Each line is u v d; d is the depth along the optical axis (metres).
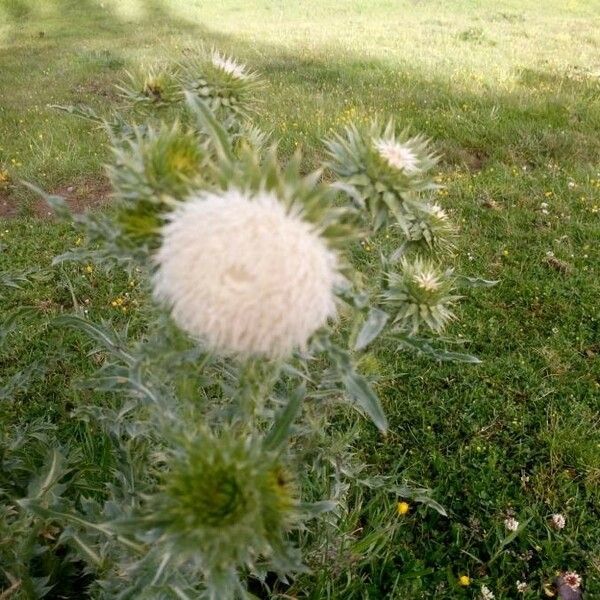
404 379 0.49
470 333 0.55
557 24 1.98
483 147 0.91
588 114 1.01
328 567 0.33
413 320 0.27
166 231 0.17
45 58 1.58
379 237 0.38
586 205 0.74
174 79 0.29
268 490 0.18
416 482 0.40
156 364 0.20
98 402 0.42
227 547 0.17
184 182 0.18
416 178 0.23
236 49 1.54
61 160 0.85
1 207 0.77
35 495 0.29
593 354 0.52
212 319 0.16
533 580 0.36
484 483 0.41
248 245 0.16
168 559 0.19
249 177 0.18
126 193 0.19
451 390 0.48
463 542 0.38
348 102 1.04
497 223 0.71
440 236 0.30
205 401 0.26
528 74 1.26
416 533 0.38
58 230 0.68
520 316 0.57
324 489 0.33
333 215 0.18
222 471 0.18
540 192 0.77
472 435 0.45
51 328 0.51
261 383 0.20
